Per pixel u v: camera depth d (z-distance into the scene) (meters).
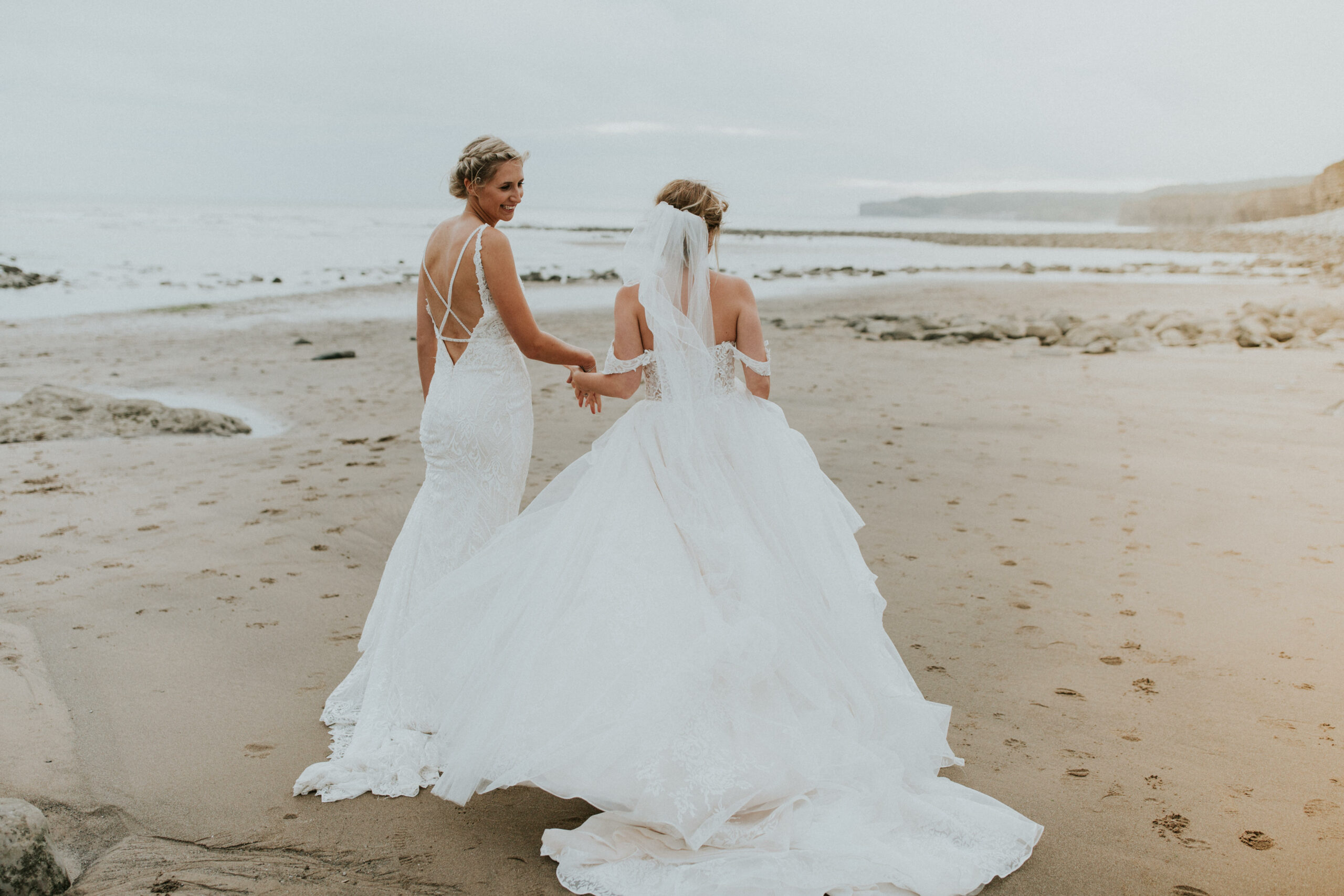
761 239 59.12
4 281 17.62
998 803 2.26
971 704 2.93
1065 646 3.37
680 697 2.13
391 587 2.96
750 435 2.54
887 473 5.81
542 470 5.85
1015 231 95.31
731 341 2.56
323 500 5.23
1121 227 126.94
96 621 3.54
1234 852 2.15
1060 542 4.54
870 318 14.99
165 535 4.60
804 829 2.09
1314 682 3.05
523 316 2.73
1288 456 6.12
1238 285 23.00
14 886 1.90
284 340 12.37
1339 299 18.17
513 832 2.26
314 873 2.07
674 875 1.98
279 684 3.06
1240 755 2.59
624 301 2.46
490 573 2.57
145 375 9.67
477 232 2.68
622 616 2.24
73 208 82.00
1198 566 4.18
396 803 2.38
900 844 2.10
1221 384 8.80
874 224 160.50
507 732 2.21
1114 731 2.75
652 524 2.37
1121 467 5.93
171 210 82.56
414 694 2.62
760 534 2.46
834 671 2.39
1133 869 2.09
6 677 3.03
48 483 5.55
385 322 14.23
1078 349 11.51
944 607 3.75
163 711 2.85
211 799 2.37
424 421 2.84
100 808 2.33
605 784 2.09
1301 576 4.02
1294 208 85.38
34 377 9.37
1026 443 6.61
